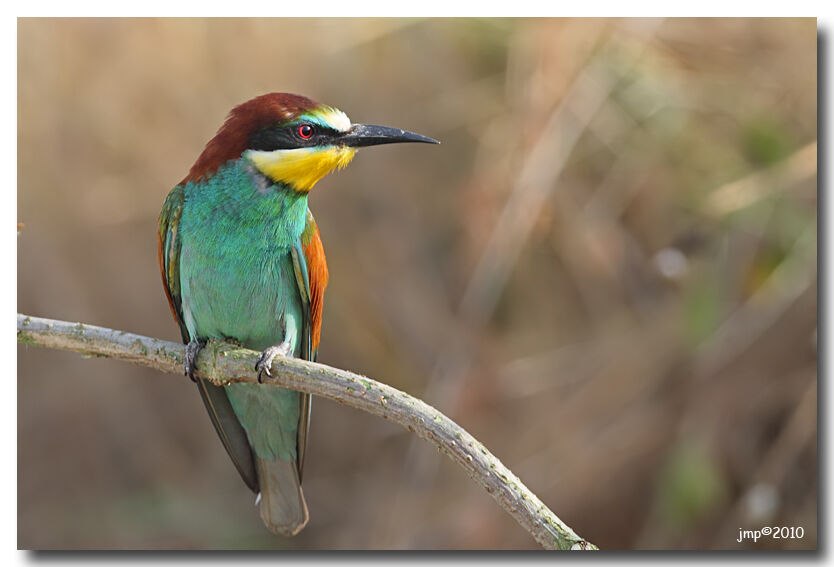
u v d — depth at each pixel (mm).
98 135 12344
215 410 7445
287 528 7777
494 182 11422
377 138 7176
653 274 11266
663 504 10617
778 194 10703
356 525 11523
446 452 5207
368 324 11828
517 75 11586
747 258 10891
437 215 12008
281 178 6984
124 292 12250
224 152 7039
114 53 12344
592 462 10930
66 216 12195
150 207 12344
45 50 12188
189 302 7156
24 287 11992
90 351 6496
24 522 11594
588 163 11508
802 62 10969
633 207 11391
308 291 7312
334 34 12336
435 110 12102
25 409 12039
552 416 11148
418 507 11336
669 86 11305
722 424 10656
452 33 11953
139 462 12141
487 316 11305
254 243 7012
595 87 11305
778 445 10352
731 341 10766
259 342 7328
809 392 10305
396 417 5414
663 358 10984
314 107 7113
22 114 12148
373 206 12078
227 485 12156
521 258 11477
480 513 11141
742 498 10383
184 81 12367
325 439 12086
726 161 11227
